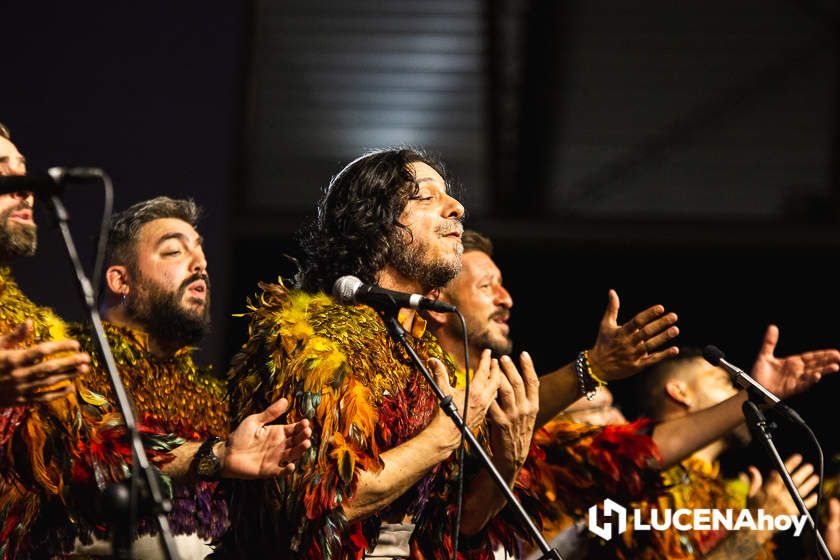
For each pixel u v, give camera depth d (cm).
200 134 1758
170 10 1741
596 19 2472
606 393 1276
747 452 1981
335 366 712
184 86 1748
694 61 2528
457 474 830
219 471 705
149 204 1002
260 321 764
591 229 2573
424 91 2542
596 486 978
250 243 2544
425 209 828
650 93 2556
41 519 774
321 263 830
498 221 2575
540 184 2620
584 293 2689
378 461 706
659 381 1276
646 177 2628
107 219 604
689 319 2686
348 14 2444
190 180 1770
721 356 859
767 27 2484
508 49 2505
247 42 2408
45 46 1647
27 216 782
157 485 594
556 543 1070
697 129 2586
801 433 2284
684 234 2561
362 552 738
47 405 732
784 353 2678
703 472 1184
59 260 1376
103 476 736
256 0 2405
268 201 2569
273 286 788
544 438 992
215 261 1861
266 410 685
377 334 766
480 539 857
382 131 2588
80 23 1670
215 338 1883
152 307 962
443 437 732
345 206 829
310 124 2553
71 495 748
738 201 2636
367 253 818
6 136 803
